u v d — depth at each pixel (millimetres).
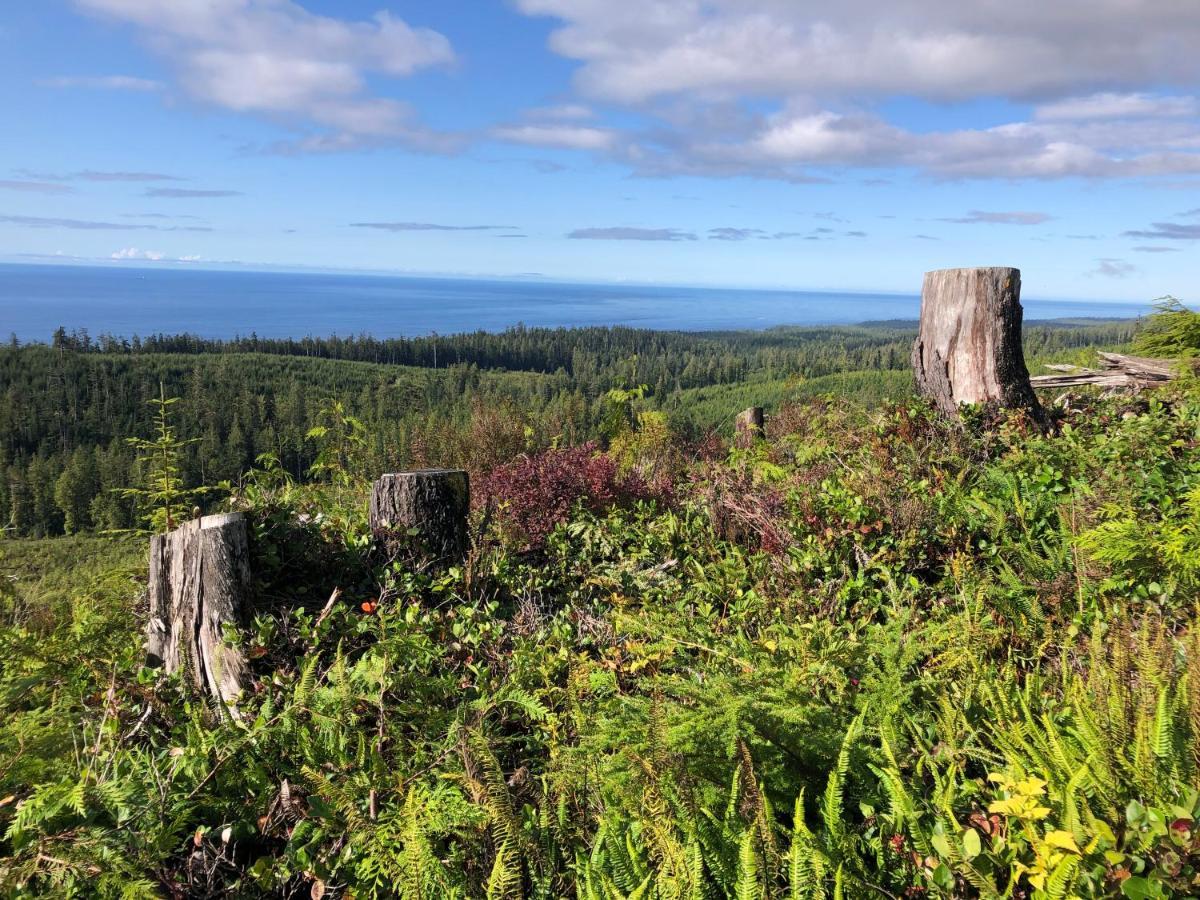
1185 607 2914
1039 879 1524
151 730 3109
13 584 4645
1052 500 4574
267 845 2521
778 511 5312
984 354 7145
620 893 1783
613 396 11758
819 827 2115
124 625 4168
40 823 2193
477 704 3033
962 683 2584
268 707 2975
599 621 4121
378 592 4496
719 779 2254
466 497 5145
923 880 1757
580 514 6082
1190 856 1520
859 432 7012
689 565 5012
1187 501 3955
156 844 2184
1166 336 10031
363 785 2506
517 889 1918
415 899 1945
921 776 2152
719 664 3010
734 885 1815
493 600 4605
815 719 2373
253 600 3926
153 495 5832
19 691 2998
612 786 2176
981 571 3963
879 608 3920
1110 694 2029
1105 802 1743
